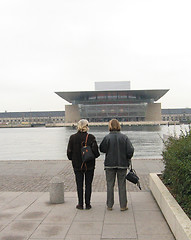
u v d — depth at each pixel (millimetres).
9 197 8000
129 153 6383
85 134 6664
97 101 145375
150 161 14898
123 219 5984
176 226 4727
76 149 6629
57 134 68750
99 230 5387
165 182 7270
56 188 7332
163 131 69250
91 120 148000
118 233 5211
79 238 5020
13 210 6750
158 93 140125
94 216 6223
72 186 9727
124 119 148000
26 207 6996
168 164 7070
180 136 7559
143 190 8789
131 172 6574
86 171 6656
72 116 148250
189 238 3832
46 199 7766
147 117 145125
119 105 140625
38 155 25734
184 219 4613
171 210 5168
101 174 11844
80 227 5562
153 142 37250
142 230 5328
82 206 6762
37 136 61656
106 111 142125
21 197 8000
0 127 171500
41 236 5141
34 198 7883
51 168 13570
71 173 12305
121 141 6438
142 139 42938
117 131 6582
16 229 5500
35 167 13883
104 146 6516
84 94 141000
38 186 9773
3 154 27078
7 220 6035
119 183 6586
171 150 6914
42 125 180625
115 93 141500
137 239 4918
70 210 6699
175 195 6137
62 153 27031
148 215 6211
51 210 6715
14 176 11734
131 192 8461
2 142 44469
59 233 5270
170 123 134750
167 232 5203
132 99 145250
